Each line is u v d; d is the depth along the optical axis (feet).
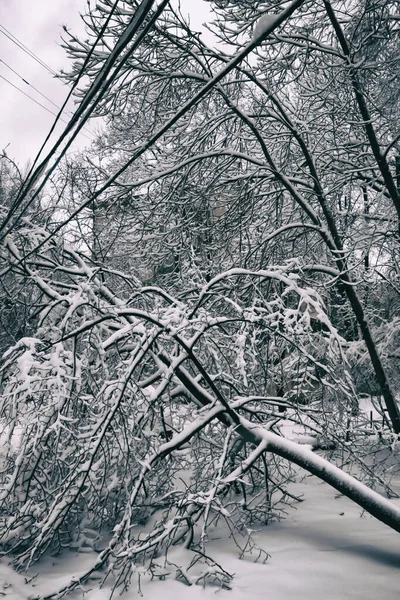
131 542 16.94
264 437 18.38
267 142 29.94
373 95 26.73
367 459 31.35
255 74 27.27
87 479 18.30
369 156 29.60
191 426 18.13
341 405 21.88
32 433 17.62
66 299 18.94
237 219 30.14
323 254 32.32
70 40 24.53
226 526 20.12
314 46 24.91
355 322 34.68
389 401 26.43
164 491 20.63
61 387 16.34
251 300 28.50
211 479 18.31
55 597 14.66
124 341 20.27
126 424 17.83
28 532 17.74
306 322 19.92
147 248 30.71
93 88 6.42
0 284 21.89
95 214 27.30
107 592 14.88
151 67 26.04
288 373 24.66
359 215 29.01
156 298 23.97
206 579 15.05
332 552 16.67
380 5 23.27
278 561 16.07
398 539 17.75
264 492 20.79
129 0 23.21
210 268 31.40
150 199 29.60
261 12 25.08
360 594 13.66
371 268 29.89
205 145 30.12
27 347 17.25
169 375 17.79
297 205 31.30
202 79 26.40
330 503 22.81
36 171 7.91
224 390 22.97
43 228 21.83
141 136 28.53
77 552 17.63
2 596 14.49
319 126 29.14
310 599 13.48
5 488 16.80
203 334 18.93
